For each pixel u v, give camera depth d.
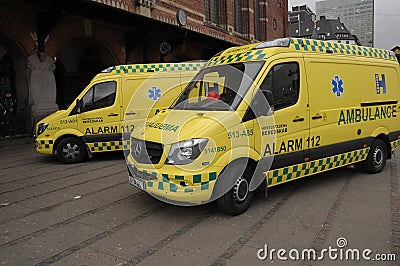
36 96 13.09
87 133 9.05
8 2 11.85
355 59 6.78
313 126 5.90
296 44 5.89
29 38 12.81
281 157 5.46
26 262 3.85
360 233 4.44
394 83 7.70
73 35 14.31
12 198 6.09
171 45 18.53
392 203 5.54
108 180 7.25
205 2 23.55
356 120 6.70
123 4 15.50
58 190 6.55
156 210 5.39
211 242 4.27
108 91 9.27
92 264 3.79
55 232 4.64
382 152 7.48
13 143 11.98
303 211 5.24
